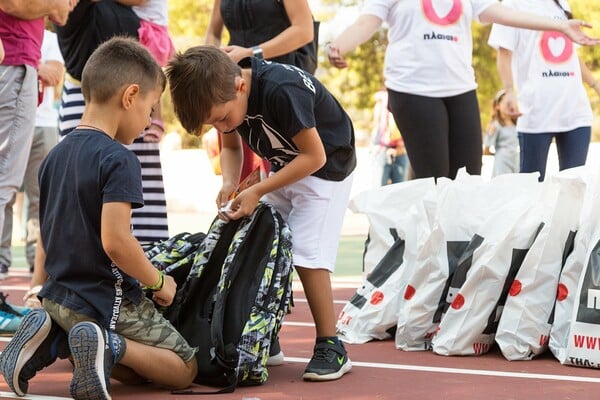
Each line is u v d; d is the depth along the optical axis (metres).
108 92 4.22
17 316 5.71
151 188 6.49
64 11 5.84
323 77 30.75
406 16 6.60
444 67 6.59
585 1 26.41
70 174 4.15
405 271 5.77
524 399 4.26
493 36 7.86
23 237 14.17
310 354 5.34
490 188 5.56
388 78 6.76
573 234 5.30
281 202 4.89
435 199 5.62
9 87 5.68
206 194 20.91
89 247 4.12
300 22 5.99
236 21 6.21
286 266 4.51
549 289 5.23
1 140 5.70
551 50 7.68
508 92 7.93
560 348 5.12
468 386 4.53
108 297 4.14
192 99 4.35
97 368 3.93
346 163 4.84
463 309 5.28
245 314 4.43
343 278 9.27
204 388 4.49
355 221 17.56
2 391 4.35
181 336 4.39
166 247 4.87
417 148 6.68
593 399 4.27
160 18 6.50
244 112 4.51
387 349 5.51
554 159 16.41
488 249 5.26
